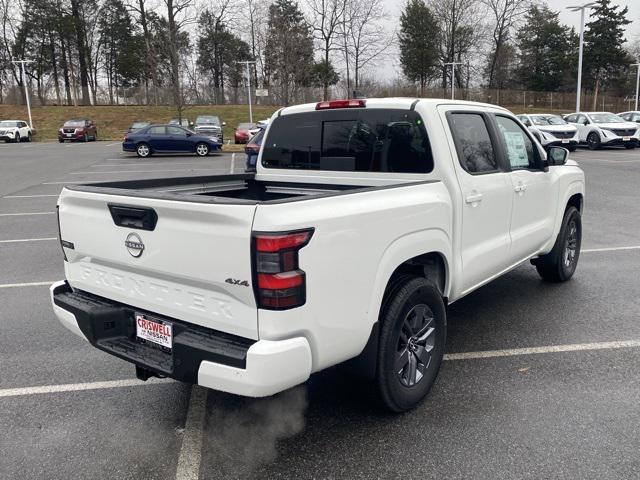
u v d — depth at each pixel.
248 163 11.98
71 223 3.28
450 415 3.36
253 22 61.41
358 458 2.94
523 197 4.61
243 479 2.79
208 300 2.67
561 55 68.19
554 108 58.78
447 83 66.62
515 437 3.11
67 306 3.26
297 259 2.48
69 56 62.94
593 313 5.04
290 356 2.49
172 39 39.53
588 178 14.97
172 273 2.75
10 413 3.48
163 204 2.68
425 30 65.38
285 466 2.89
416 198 3.27
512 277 6.25
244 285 2.48
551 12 70.31
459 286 3.80
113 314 3.10
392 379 3.16
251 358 2.43
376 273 2.94
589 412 3.36
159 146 25.02
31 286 6.15
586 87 69.69
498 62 65.31
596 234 8.44
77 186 3.34
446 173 3.60
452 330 4.71
